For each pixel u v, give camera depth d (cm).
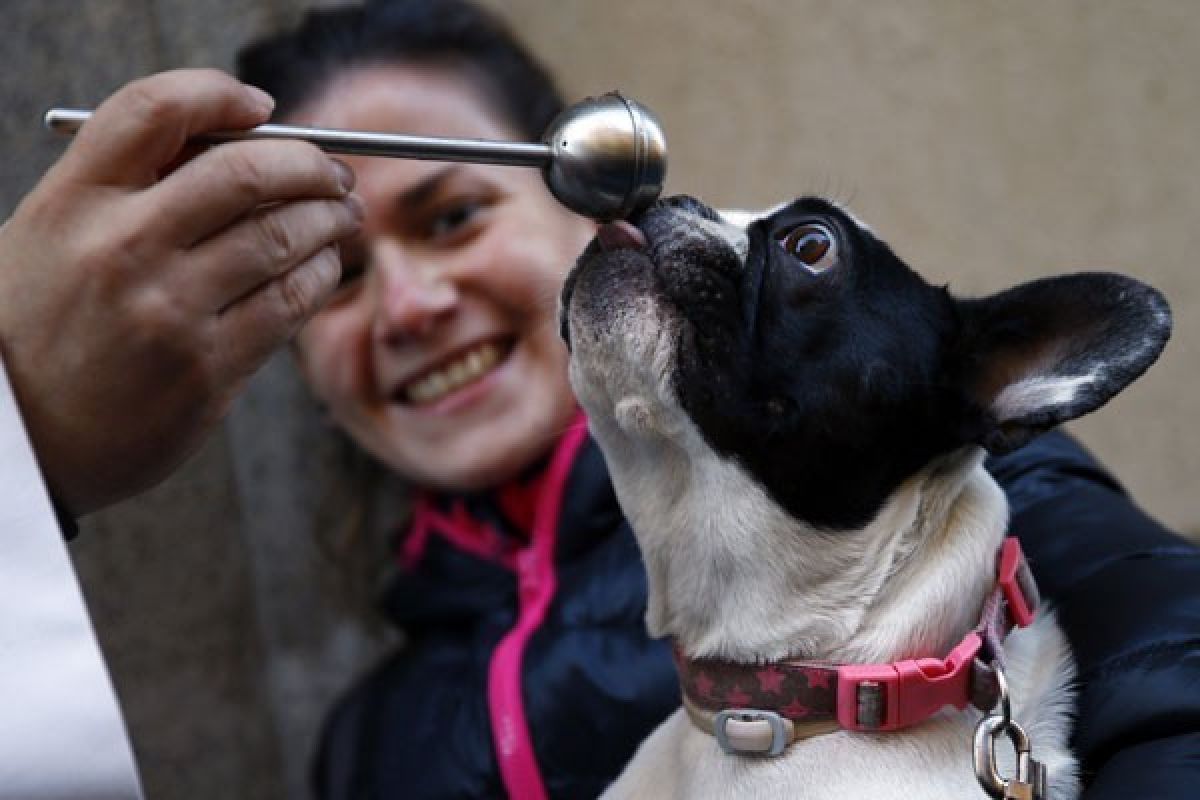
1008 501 51
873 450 42
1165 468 95
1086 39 92
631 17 89
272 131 35
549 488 60
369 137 36
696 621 44
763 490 42
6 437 33
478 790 56
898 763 40
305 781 83
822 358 42
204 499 80
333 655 83
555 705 54
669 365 41
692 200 45
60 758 32
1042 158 92
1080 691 42
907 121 91
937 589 42
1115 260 93
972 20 91
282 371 80
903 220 91
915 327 43
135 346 33
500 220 60
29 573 33
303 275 36
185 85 33
